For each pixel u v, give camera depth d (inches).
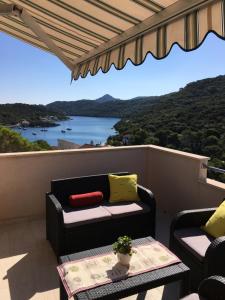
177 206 179.0
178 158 175.2
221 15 71.0
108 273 85.0
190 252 103.5
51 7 116.1
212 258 92.7
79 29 128.6
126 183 155.3
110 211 137.9
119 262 90.0
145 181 205.8
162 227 164.4
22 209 168.7
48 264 124.2
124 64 117.5
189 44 81.4
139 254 95.0
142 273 85.4
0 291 106.7
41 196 172.7
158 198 195.6
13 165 162.7
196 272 100.8
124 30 111.6
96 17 110.4
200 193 160.4
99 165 187.8
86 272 85.3
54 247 130.9
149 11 91.2
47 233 143.6
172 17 88.1
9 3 125.1
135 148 197.8
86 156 182.5
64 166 176.7
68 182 150.3
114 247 90.0
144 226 144.0
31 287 109.3
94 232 131.6
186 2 79.4
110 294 77.3
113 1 93.4
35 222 167.3
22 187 167.0
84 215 132.6
